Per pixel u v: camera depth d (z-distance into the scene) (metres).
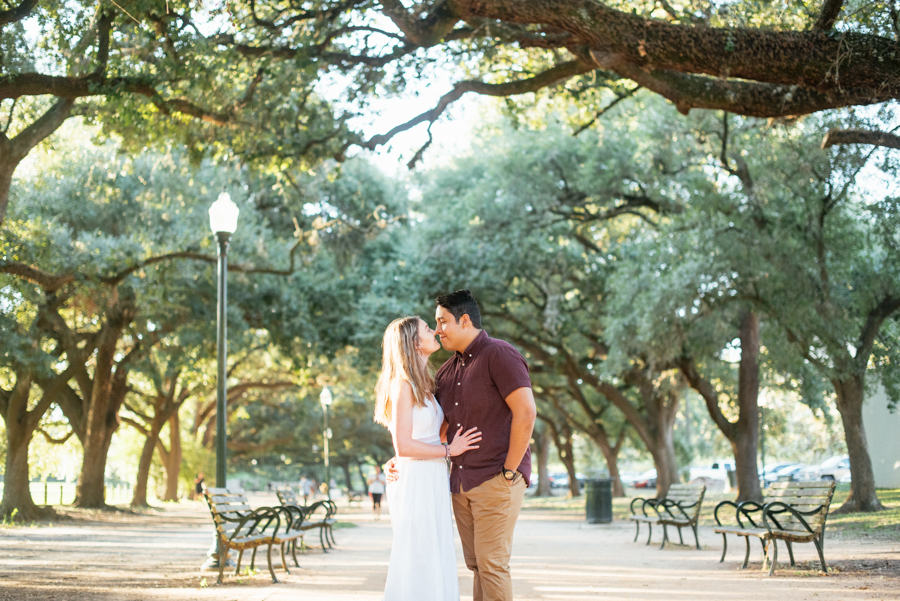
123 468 47.31
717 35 8.16
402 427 4.50
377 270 29.64
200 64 10.98
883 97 8.24
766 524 8.93
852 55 7.97
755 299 18.31
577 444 60.81
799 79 8.23
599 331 27.66
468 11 8.84
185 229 21.91
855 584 7.43
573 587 8.18
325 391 29.55
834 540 12.32
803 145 16.52
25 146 10.91
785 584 7.74
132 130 12.55
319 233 27.52
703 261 17.94
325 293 28.14
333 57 12.20
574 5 8.34
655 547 13.45
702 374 23.33
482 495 4.51
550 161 24.39
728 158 20.02
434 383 4.78
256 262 24.27
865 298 17.44
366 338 26.11
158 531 19.39
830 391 24.34
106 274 21.17
